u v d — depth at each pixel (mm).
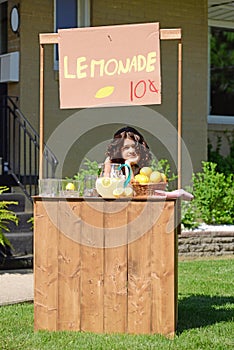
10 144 14219
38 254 7836
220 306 9367
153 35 7824
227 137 18625
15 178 13594
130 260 7645
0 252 12047
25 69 14297
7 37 14703
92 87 7996
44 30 14531
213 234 14000
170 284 7578
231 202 15336
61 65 8070
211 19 19594
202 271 12141
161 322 7605
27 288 10266
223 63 20125
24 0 14258
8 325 8125
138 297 7633
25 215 12703
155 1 16062
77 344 7277
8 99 14273
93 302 7730
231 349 7250
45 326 7844
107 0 15398
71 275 7770
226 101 20094
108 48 7949
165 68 16312
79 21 15164
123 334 7641
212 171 15602
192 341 7465
